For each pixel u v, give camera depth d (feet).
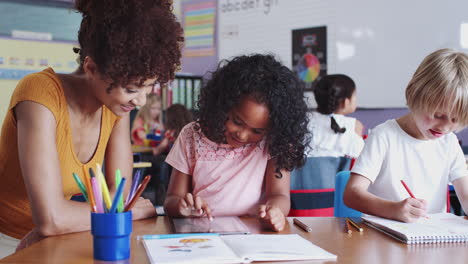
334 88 9.20
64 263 2.64
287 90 4.09
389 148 4.94
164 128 14.75
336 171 6.50
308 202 6.29
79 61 3.54
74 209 3.43
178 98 15.38
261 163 4.61
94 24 3.13
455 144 4.99
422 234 3.23
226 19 16.43
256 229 3.55
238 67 4.09
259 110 3.92
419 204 3.77
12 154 3.62
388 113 13.55
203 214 4.08
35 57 15.35
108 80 3.14
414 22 12.94
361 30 13.80
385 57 13.44
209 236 3.21
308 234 3.39
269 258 2.68
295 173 6.31
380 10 13.44
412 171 4.94
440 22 12.57
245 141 4.23
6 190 3.80
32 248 2.97
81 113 3.76
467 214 4.69
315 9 14.60
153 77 3.13
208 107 4.31
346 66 14.15
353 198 4.41
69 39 15.57
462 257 2.86
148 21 3.06
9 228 3.94
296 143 4.35
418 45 12.92
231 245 2.94
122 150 4.21
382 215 3.95
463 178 4.86
